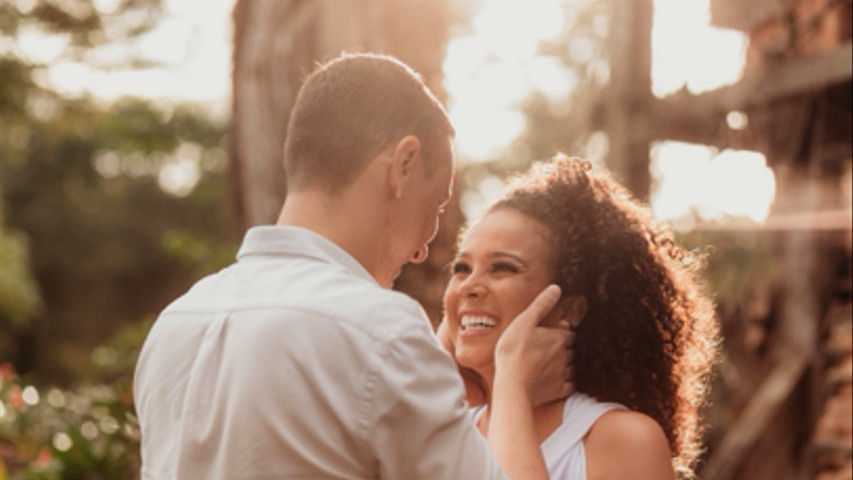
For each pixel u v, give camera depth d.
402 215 1.67
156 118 10.94
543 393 1.92
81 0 10.31
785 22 4.65
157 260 29.39
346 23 5.07
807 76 4.35
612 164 5.58
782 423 5.30
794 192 4.92
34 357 27.94
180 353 1.62
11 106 11.12
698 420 2.30
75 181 28.69
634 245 2.04
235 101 5.36
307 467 1.48
